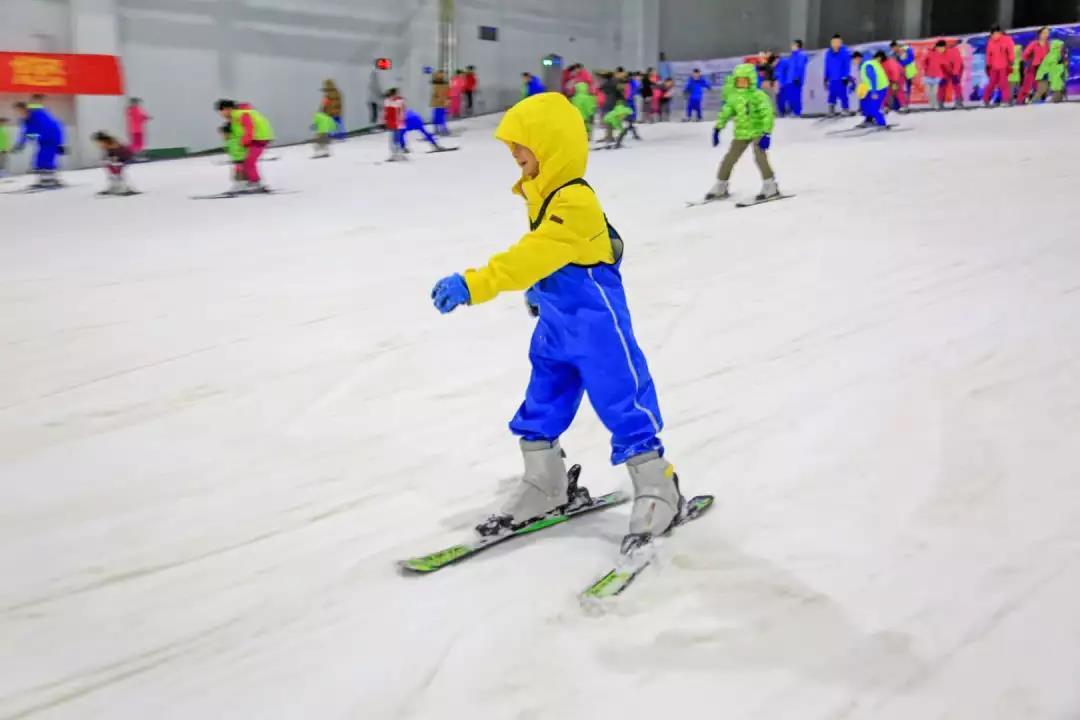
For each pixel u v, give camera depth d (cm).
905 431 365
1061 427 357
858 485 321
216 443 388
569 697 213
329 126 1769
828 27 3181
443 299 243
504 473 354
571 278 260
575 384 285
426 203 1084
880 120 1622
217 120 2206
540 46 2783
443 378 468
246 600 264
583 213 252
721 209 917
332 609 257
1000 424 365
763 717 203
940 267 628
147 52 2066
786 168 1178
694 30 3055
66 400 440
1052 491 307
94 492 341
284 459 371
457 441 387
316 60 2353
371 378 469
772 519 300
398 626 246
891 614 241
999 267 615
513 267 245
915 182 979
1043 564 262
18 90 1856
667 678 218
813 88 2138
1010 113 1642
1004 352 449
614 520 310
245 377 471
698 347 499
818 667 220
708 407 410
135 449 382
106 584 275
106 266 738
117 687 225
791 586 256
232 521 316
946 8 3416
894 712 203
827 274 633
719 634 234
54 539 304
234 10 2180
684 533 292
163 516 321
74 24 1931
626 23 2933
